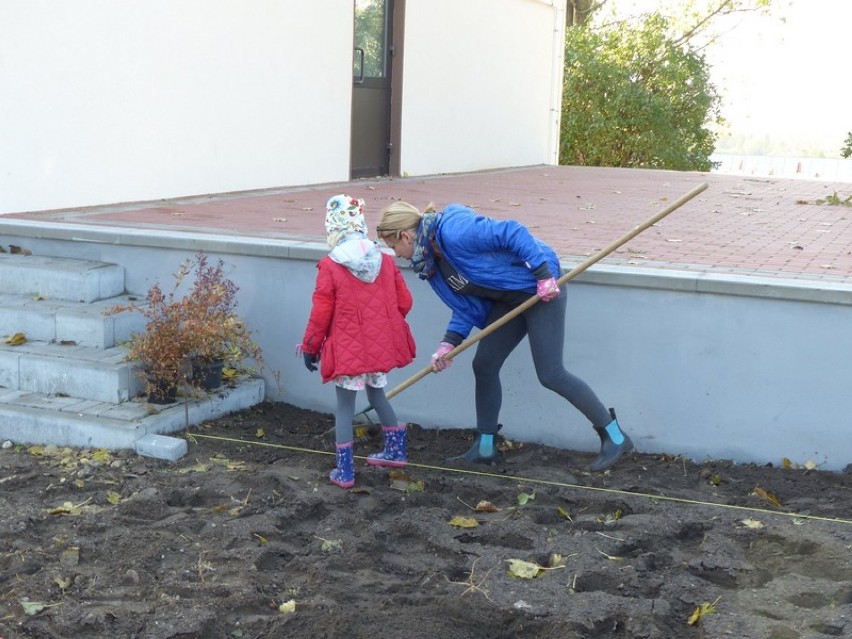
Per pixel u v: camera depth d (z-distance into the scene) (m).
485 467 5.10
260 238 6.14
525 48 17.09
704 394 5.14
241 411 5.89
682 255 5.98
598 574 3.80
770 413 5.03
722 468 5.07
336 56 11.40
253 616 3.48
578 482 4.87
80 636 3.33
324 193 9.97
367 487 4.75
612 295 5.21
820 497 4.63
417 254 4.68
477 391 5.10
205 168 9.46
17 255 6.55
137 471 4.88
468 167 15.29
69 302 6.08
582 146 22.52
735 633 3.34
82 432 5.18
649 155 22.30
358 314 4.60
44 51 7.60
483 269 4.66
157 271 6.22
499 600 3.59
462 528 4.27
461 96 14.80
